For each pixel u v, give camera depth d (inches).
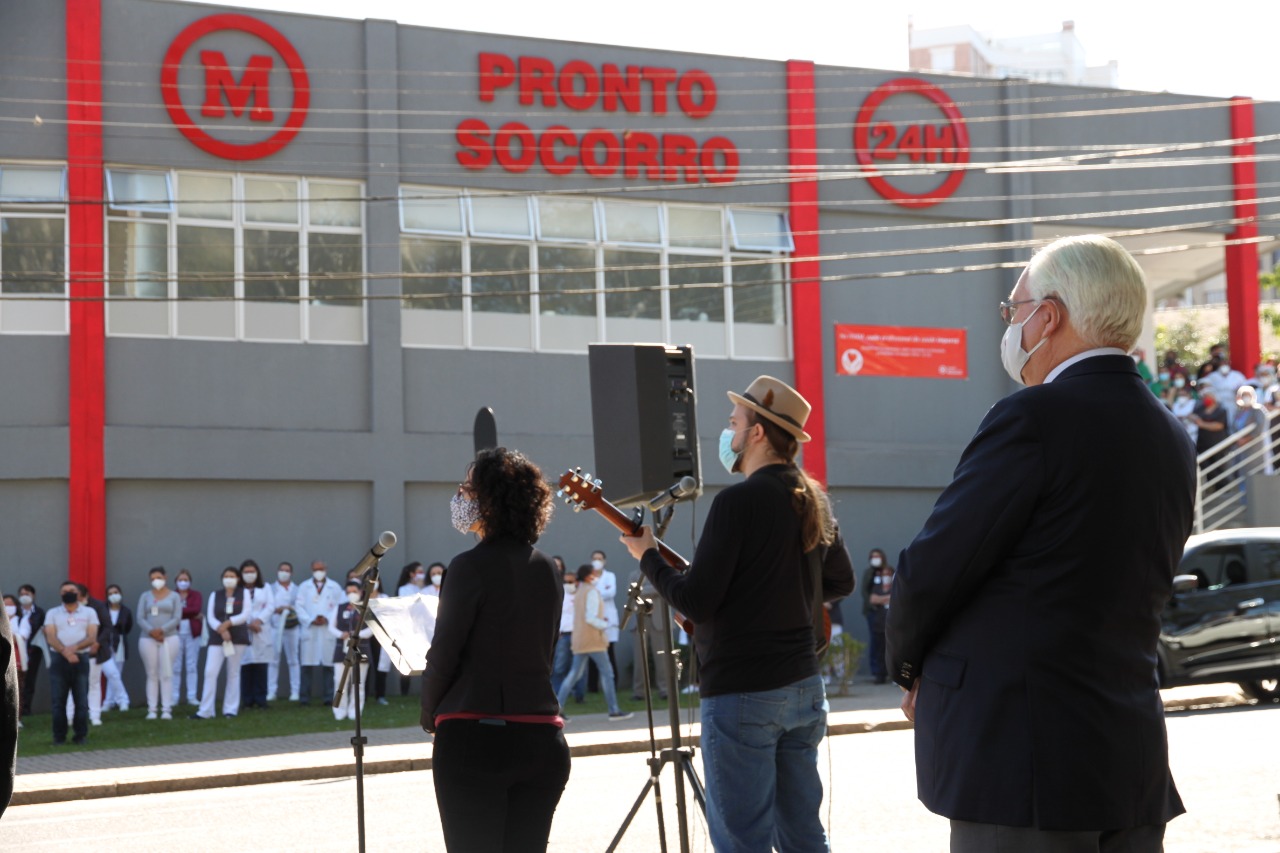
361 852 246.4
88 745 647.1
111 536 834.2
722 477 964.6
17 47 834.8
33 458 820.0
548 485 207.0
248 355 867.4
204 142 864.3
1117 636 120.0
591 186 951.6
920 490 1023.6
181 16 865.5
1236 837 315.6
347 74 899.4
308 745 626.5
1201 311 2194.9
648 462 249.0
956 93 1045.2
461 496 204.8
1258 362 1106.7
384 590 880.9
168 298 809.5
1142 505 120.5
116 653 765.9
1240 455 938.7
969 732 120.6
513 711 195.0
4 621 139.7
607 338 951.0
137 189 851.4
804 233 999.6
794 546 201.5
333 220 892.0
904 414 1019.9
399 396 892.0
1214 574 658.2
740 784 196.9
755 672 197.5
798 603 201.8
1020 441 120.3
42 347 829.8
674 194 970.1
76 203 798.5
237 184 875.4
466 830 193.0
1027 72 2738.7
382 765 556.4
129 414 840.3
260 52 881.5
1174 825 333.7
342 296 885.2
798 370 987.9
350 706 725.9
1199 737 510.9
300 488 875.4
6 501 820.6
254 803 463.8
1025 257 1049.5
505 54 935.0
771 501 199.6
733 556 196.1
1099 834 118.3
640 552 208.7
